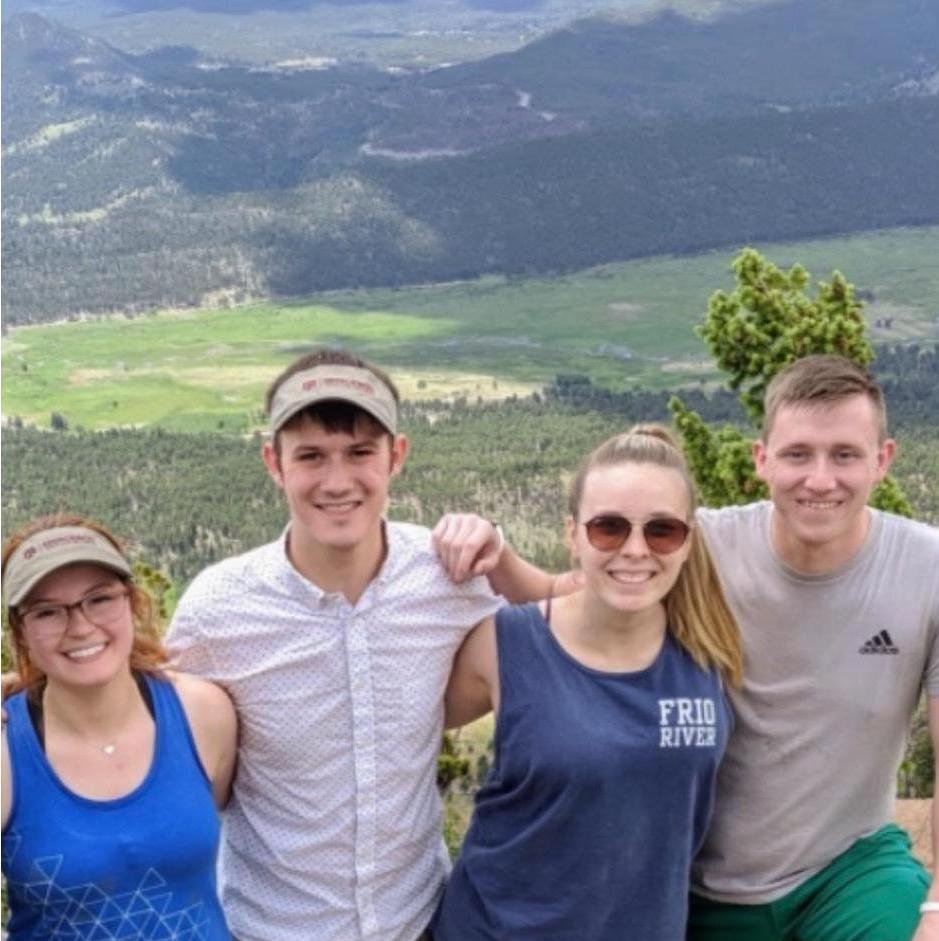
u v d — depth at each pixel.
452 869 4.23
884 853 4.26
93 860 3.48
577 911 3.90
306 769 3.99
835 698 4.18
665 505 3.86
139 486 114.75
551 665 3.96
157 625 3.84
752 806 4.28
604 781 3.83
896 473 73.38
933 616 4.13
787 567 4.18
